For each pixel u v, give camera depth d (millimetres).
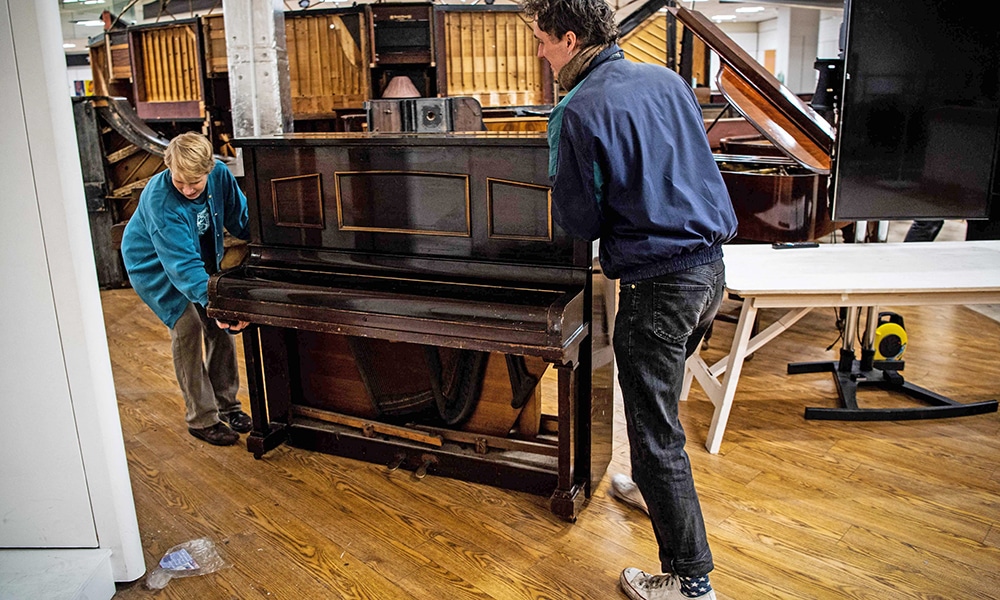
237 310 2533
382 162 2492
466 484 2648
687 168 1746
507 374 2541
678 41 8789
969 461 2727
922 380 3502
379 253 2572
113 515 2062
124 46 9320
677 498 1832
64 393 1974
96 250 5738
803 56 19422
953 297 2680
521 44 8367
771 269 2896
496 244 2381
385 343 2688
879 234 4805
